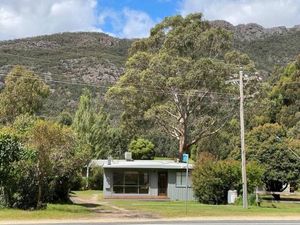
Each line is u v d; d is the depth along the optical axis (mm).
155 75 55031
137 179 45344
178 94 55312
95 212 28109
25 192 27844
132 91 56156
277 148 43156
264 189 44094
